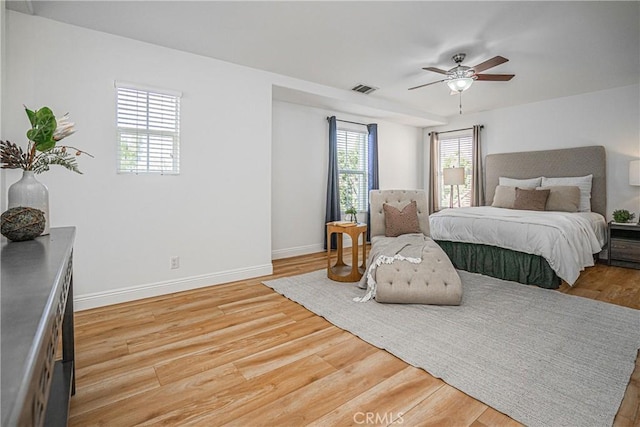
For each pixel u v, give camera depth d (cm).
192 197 326
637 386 162
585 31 280
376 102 502
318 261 454
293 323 243
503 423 139
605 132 454
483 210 420
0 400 35
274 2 237
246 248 363
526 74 388
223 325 240
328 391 162
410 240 328
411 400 155
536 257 325
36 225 131
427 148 676
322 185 527
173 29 275
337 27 274
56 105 258
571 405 148
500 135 561
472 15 255
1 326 53
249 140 362
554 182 472
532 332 222
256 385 168
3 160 141
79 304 270
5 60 234
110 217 283
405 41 298
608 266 413
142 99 296
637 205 432
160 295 307
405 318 247
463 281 342
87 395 160
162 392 162
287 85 394
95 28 271
